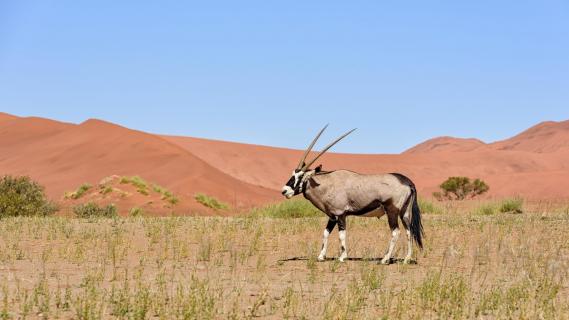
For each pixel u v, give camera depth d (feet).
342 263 42.73
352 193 43.21
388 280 36.04
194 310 25.89
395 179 42.96
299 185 43.88
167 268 39.63
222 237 53.36
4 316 25.13
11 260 42.22
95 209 94.02
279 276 36.96
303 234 58.95
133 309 26.66
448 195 205.26
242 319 26.04
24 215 85.97
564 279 36.35
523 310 27.12
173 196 128.77
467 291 31.30
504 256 44.75
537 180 262.88
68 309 27.20
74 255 44.39
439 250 49.14
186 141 371.97
